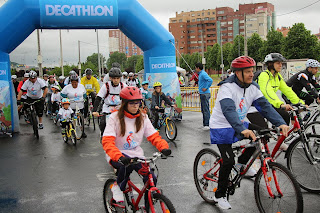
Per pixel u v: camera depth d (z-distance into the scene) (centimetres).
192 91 1480
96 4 1027
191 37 13988
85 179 579
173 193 491
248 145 394
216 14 13675
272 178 358
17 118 1073
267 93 511
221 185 404
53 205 463
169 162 662
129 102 337
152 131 354
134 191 379
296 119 481
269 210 367
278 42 5722
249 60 376
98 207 452
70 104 942
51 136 1002
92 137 973
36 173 621
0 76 983
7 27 950
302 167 478
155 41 1162
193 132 984
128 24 1100
